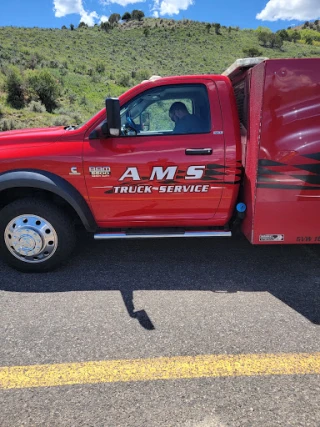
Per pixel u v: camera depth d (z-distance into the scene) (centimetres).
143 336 276
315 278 371
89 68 4288
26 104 2395
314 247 446
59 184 345
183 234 373
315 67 317
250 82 349
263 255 424
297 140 330
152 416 204
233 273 380
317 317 302
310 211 350
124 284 356
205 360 249
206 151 345
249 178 353
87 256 419
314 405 212
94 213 366
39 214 355
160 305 319
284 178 339
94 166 345
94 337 274
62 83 3234
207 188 355
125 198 358
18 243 362
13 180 342
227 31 9262
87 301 325
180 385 227
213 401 215
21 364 245
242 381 231
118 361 248
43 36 6369
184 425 198
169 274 378
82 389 224
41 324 290
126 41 7600
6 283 357
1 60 3231
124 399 216
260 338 274
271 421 201
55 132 361
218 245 451
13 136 356
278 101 322
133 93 350
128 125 353
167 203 361
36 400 216
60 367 242
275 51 7988
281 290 346
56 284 355
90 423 200
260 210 349
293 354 256
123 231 381
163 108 354
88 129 347
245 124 363
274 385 228
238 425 198
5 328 284
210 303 323
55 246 366
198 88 351
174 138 347
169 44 7688
